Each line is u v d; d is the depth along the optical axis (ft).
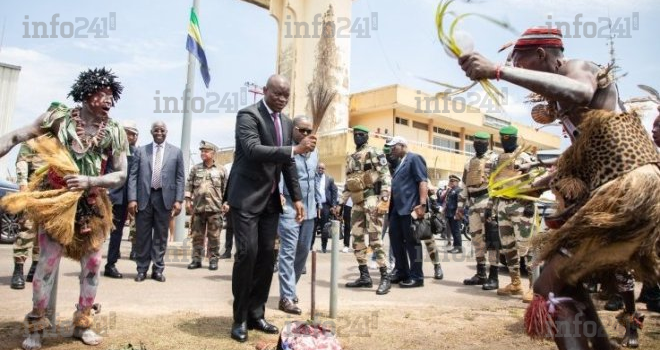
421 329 13.78
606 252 7.12
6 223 33.17
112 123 11.71
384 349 11.78
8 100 55.06
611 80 7.64
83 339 11.36
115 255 22.24
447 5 7.59
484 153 22.84
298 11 89.25
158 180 21.83
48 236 10.87
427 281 24.67
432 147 98.84
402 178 22.66
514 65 8.50
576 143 7.63
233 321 12.83
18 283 17.90
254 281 13.20
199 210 26.25
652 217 6.85
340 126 84.28
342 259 34.65
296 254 18.42
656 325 14.89
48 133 11.34
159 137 22.12
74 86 11.12
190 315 14.55
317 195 22.27
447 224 47.62
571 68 7.84
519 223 19.48
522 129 100.01
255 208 12.37
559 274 7.36
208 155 26.78
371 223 20.58
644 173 6.98
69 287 18.49
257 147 12.02
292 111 86.89
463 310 16.63
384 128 96.78
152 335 12.21
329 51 85.35
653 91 9.86
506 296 20.06
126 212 22.44
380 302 18.03
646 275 7.32
